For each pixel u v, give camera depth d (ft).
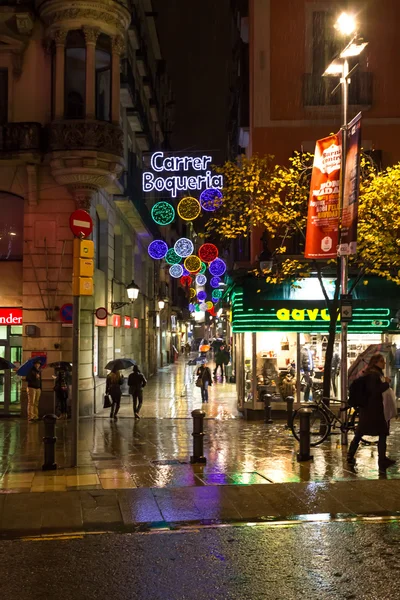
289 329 64.18
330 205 46.68
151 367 131.34
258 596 18.86
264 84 70.38
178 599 18.70
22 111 67.87
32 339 67.26
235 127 95.25
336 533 24.94
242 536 24.64
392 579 20.13
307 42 70.44
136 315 111.75
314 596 18.85
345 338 46.98
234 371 110.52
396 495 30.63
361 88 69.31
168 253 115.55
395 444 46.80
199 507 28.68
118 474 36.47
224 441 49.32
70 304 67.00
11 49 67.72
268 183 59.16
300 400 65.72
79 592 19.26
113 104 68.59
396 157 69.05
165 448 46.26
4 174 67.97
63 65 66.90
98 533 25.23
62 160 65.46
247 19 77.71
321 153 47.39
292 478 34.71
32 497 30.40
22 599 18.76
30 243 67.62
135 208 90.22
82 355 68.59
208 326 315.17
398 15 69.92
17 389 70.08
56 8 66.08
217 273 95.20
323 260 64.90
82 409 68.18
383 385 36.73
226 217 60.54
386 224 55.21
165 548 23.27
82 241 38.96
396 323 64.13
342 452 43.01
